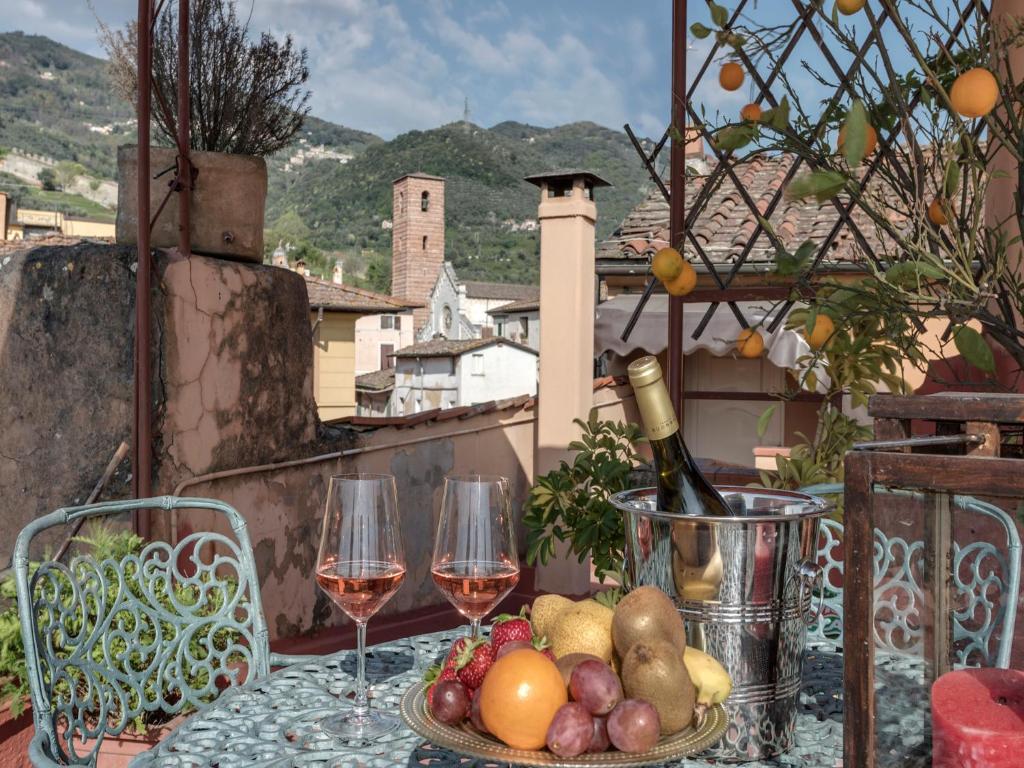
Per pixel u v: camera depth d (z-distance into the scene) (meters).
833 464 3.17
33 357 3.55
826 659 1.68
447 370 33.69
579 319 5.73
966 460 0.71
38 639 1.56
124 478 3.45
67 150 173.12
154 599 1.86
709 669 1.05
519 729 0.95
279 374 4.23
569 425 5.73
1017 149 1.36
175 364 3.58
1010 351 1.43
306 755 1.24
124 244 3.79
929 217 1.46
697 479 1.43
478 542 1.39
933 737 0.75
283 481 4.27
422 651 1.74
